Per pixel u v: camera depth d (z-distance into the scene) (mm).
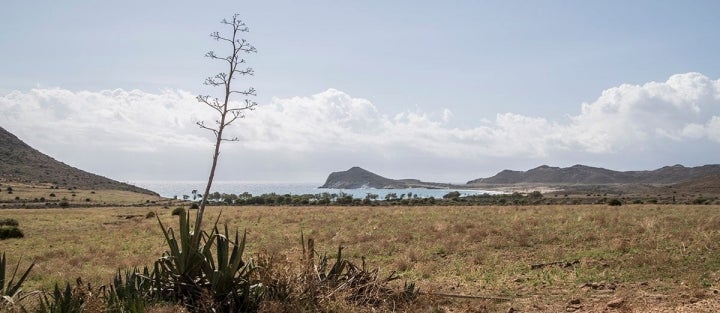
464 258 15602
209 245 7949
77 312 6984
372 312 7969
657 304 8906
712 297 9164
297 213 45469
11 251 23844
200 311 7293
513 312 8727
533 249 16781
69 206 100750
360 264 15312
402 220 32219
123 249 22828
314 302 7848
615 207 46188
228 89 7695
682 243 15164
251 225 33156
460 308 9102
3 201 111250
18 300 7168
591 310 8727
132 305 6879
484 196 132375
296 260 10938
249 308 7590
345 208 58688
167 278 7934
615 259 13805
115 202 125000
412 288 9281
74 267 16922
